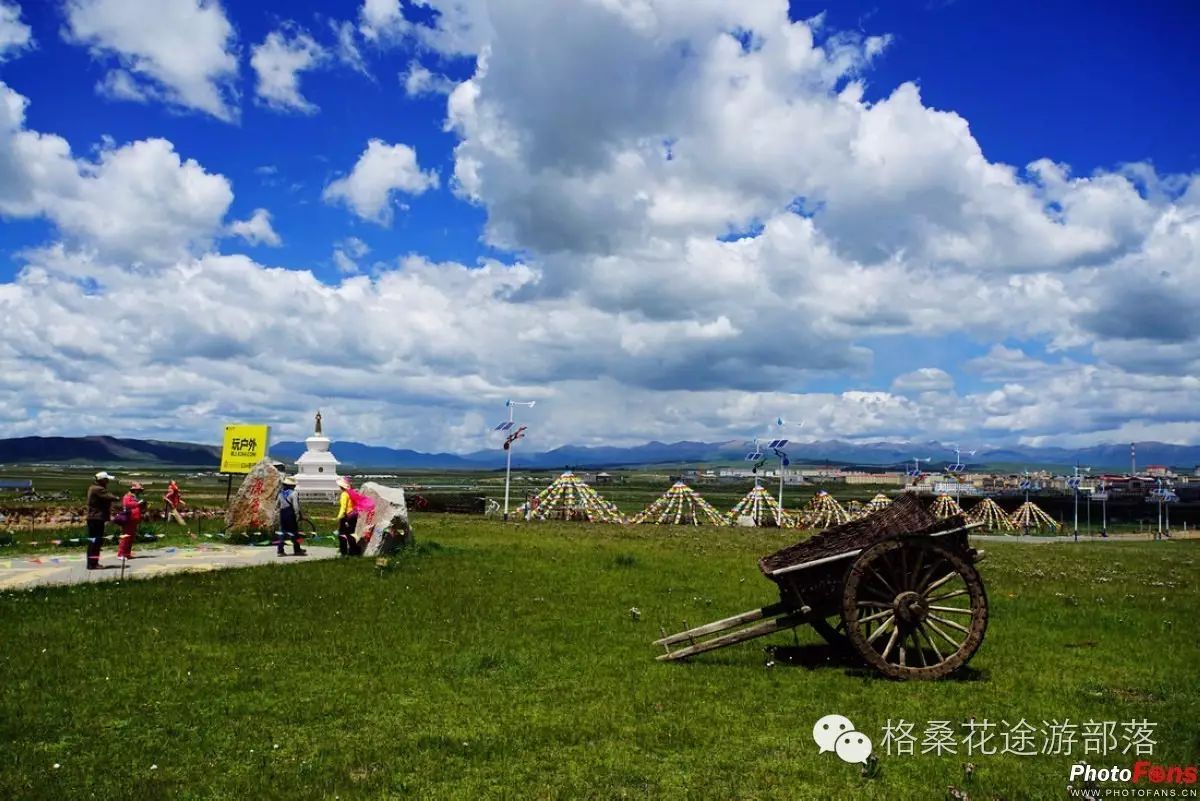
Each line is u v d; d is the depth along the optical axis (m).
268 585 20.58
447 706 11.48
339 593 19.83
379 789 8.72
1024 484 178.25
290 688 12.15
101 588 19.38
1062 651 15.67
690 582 24.16
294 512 28.75
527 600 19.83
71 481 149.00
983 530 106.75
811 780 9.17
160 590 19.28
